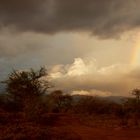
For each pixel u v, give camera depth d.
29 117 28.48
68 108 46.88
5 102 37.38
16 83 32.66
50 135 20.05
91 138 20.56
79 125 27.58
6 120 26.97
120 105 45.28
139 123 30.11
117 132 23.86
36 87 32.78
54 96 48.06
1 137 19.11
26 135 19.31
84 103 47.06
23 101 33.16
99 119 33.34
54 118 30.53
